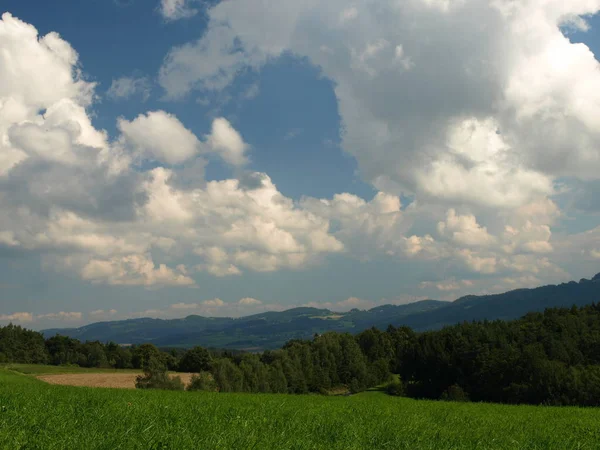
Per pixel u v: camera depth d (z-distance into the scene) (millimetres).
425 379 100438
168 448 9477
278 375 109250
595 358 80688
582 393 65188
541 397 71062
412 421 18375
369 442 12719
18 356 145250
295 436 12352
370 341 151875
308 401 29562
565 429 19562
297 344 138500
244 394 36062
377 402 33094
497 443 14242
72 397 19469
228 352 139500
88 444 9055
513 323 103375
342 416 19094
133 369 136625
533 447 13898
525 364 76125
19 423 10648
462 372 91625
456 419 21312
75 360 147500
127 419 12641
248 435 11516
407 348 108188
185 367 130000
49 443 8891
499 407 35688
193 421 13336
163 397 24344
